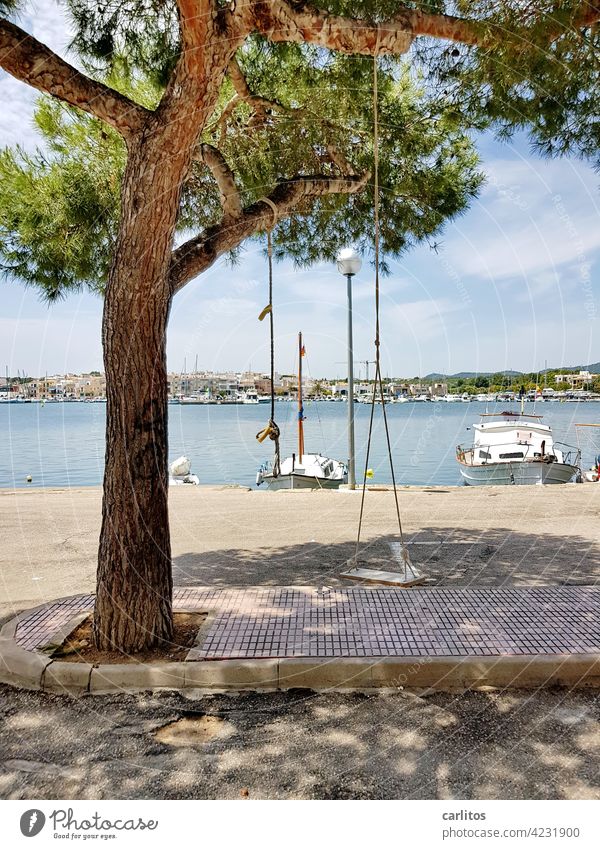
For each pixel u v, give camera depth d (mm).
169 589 4176
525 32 3711
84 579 5930
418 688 3662
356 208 7270
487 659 3746
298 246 7812
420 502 10109
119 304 3885
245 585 5520
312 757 2984
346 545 7078
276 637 4176
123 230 3848
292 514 9172
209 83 3588
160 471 4086
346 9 3711
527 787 2746
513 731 3188
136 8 4918
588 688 3635
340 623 4438
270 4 3469
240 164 6664
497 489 11617
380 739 3127
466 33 3830
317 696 3578
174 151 3691
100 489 12250
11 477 24281
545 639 4082
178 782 2811
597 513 8922
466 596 5051
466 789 2738
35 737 3189
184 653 3955
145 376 3973
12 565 6465
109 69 5188
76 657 3916
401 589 5277
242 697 3578
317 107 5949
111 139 5875
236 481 24094
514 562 6211
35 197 5738
